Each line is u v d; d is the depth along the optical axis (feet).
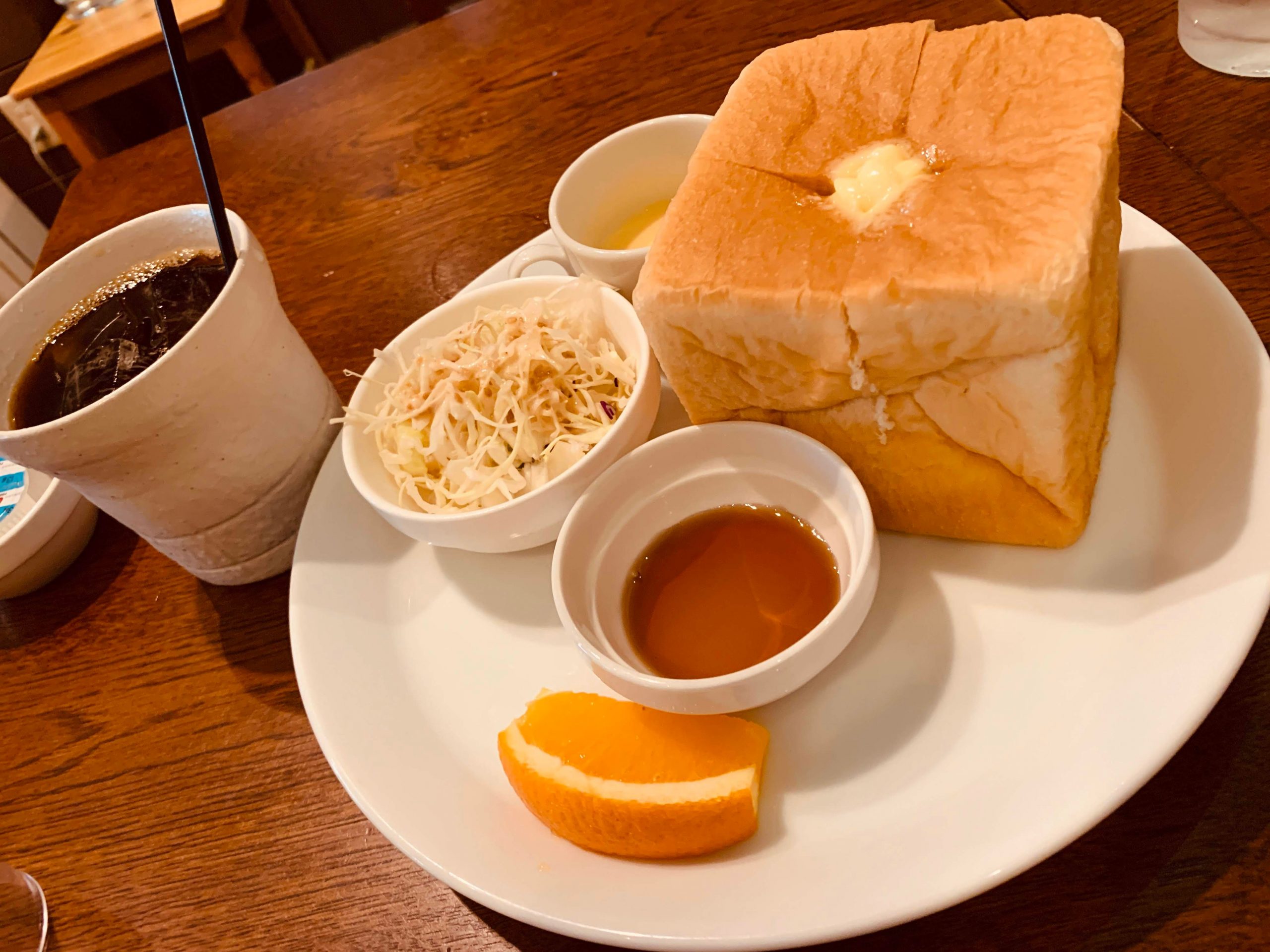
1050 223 0.67
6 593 1.07
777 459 0.88
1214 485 0.74
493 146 1.35
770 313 0.74
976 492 0.80
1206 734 0.70
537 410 0.99
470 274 1.22
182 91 0.86
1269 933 0.62
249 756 0.92
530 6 1.53
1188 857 0.66
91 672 1.03
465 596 0.96
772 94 0.85
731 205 0.80
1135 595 0.75
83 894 0.87
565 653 0.90
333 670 0.90
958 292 0.67
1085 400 0.75
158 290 1.00
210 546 0.99
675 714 0.79
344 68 1.59
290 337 1.00
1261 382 0.75
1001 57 0.78
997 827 0.66
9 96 2.74
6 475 1.18
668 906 0.69
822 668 0.76
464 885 0.73
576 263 1.06
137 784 0.93
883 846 0.70
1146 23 1.09
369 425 1.01
